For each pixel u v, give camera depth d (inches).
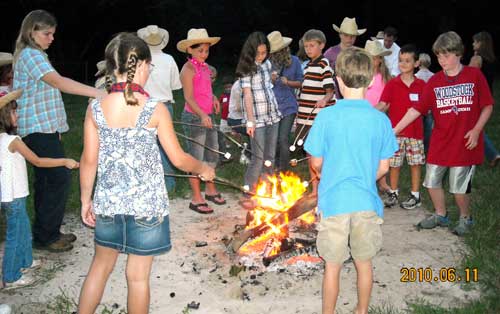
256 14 1195.9
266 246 191.5
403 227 222.7
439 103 200.4
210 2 1182.9
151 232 126.4
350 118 140.3
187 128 241.6
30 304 161.5
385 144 143.6
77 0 1079.0
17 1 1033.5
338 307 159.0
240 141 341.1
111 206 124.6
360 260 143.9
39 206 194.4
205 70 243.1
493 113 503.2
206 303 161.5
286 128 275.6
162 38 251.9
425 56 309.0
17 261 170.4
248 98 229.0
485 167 299.9
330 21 1223.5
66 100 740.0
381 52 253.1
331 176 141.2
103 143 126.0
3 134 164.1
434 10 1151.0
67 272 182.5
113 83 128.0
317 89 263.0
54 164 167.0
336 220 140.9
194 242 207.0
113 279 176.6
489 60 305.7
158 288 170.6
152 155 126.5
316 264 183.9
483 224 212.2
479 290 167.5
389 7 1178.0
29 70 176.4
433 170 209.3
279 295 165.6
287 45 282.0
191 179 239.9
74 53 1115.3
